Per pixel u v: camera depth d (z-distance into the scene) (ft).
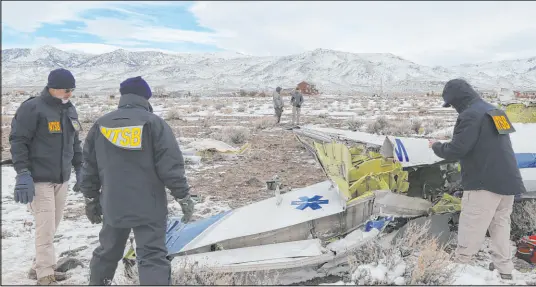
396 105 156.46
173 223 17.80
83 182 13.38
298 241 15.85
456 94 15.60
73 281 15.99
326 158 20.18
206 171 35.81
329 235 16.93
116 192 12.48
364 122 77.25
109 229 13.14
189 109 120.37
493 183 14.84
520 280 15.20
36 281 15.94
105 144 12.67
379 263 14.83
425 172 20.30
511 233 19.45
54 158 15.55
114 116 12.68
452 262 15.79
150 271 12.62
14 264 17.52
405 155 18.25
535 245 16.84
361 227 16.85
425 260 14.64
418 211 17.70
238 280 14.40
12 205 26.35
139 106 12.94
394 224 17.43
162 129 12.67
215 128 70.49
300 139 24.57
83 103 177.68
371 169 18.97
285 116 97.66
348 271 15.66
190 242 15.83
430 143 17.17
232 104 165.07
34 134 15.19
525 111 23.67
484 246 18.54
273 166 37.86
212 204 26.13
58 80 15.19
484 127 14.85
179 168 12.70
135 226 12.62
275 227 16.22
